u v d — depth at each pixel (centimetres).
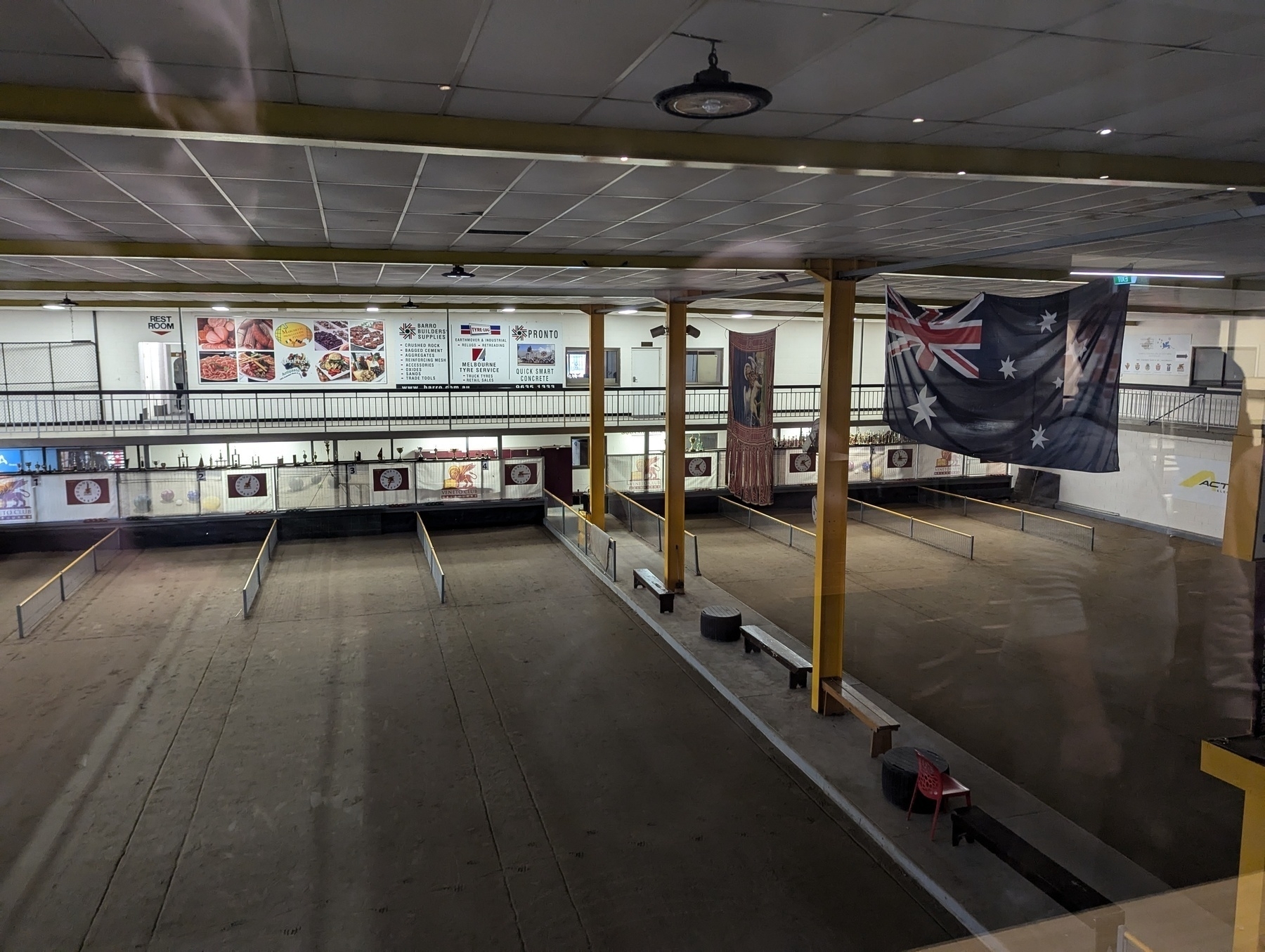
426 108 476
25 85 428
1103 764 936
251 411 2256
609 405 2525
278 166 579
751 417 1333
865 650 1320
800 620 1469
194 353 2202
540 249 1045
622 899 688
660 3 320
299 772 909
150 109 443
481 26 344
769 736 987
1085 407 791
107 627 1414
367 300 1905
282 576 1747
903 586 1692
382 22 338
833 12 330
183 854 757
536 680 1177
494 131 502
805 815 821
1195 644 1323
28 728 1023
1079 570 1708
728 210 759
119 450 2116
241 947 634
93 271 1263
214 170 593
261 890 703
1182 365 1193
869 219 812
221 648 1309
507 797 855
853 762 902
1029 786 882
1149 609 1482
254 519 2091
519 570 1809
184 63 391
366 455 2306
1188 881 706
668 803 843
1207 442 1516
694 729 1017
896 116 497
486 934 646
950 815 794
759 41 366
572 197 699
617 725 1030
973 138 548
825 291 1077
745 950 627
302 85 429
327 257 1068
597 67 402
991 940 626
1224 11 326
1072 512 2173
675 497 1542
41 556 1941
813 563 1884
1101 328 777
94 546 1798
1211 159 618
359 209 766
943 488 2572
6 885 714
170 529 2036
